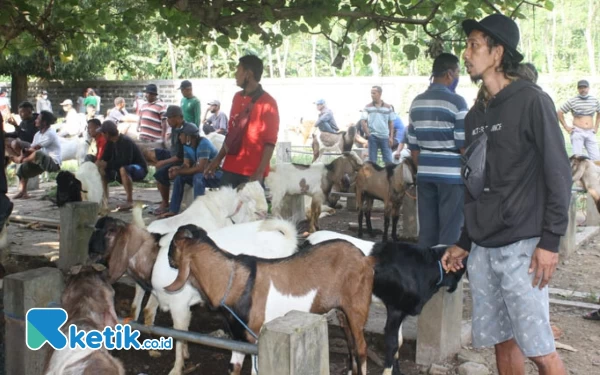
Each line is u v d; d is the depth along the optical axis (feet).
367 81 80.79
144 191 44.11
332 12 22.61
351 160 30.32
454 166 18.90
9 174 48.14
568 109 42.09
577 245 28.71
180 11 21.26
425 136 19.20
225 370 17.02
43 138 40.34
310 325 10.44
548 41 122.62
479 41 11.59
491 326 12.13
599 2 119.75
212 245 13.51
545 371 11.40
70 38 22.75
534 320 11.27
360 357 13.97
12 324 13.32
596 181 31.35
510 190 11.30
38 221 32.30
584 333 18.88
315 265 13.70
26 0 22.13
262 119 20.98
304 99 82.89
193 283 13.69
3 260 25.43
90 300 11.59
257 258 13.70
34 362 13.21
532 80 11.96
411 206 30.42
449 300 16.72
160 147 41.83
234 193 19.12
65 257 23.22
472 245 12.34
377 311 19.72
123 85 91.15
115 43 33.60
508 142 11.28
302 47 130.41
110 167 34.83
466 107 18.80
